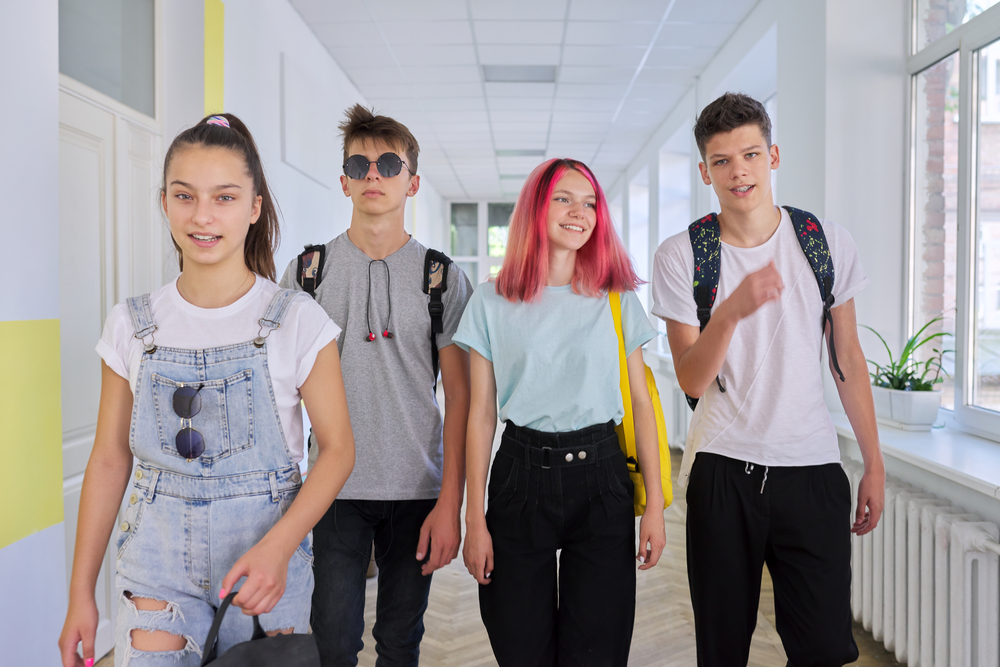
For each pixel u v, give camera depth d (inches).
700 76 228.4
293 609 44.1
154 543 41.7
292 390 44.8
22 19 58.7
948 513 79.0
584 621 58.4
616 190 451.5
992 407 96.8
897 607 86.2
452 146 349.7
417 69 224.5
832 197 125.3
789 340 62.3
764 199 63.0
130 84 105.3
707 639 64.6
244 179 43.3
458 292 67.9
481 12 178.1
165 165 43.4
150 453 42.3
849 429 105.0
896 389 104.4
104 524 43.1
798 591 62.6
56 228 63.5
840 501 62.1
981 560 72.4
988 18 97.6
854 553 101.1
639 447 61.8
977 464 80.2
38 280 61.1
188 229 41.7
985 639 72.2
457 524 62.7
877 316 124.6
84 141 92.7
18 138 58.4
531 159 386.0
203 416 42.3
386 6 174.7
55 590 63.6
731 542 63.2
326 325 45.6
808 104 134.5
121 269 101.1
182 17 117.4
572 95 254.2
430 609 108.7
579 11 177.2
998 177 95.6
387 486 64.4
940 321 113.2
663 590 115.6
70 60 90.7
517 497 58.7
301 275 69.0
